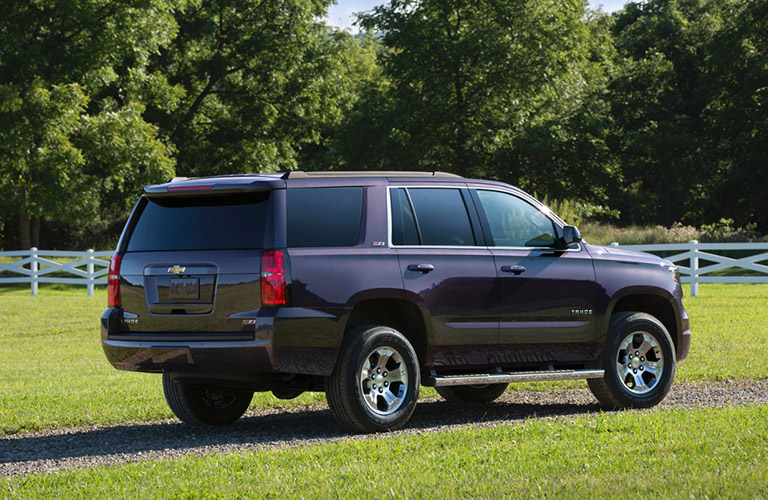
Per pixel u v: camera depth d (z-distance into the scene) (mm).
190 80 50594
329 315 7734
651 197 61250
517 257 8891
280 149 51906
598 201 55281
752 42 56406
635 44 69500
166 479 6055
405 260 8227
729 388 10477
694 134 60906
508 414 9219
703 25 67312
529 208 9234
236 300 7645
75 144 40531
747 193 57656
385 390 8078
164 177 41062
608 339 9305
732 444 6539
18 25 39906
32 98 37062
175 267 7855
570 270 9164
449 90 51094
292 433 8305
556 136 51469
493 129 51781
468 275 8539
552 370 9016
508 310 8742
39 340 18484
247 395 9148
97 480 6105
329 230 7949
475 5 51938
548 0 52406
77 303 26578
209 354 7625
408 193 8484
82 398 10477
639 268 9664
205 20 48344
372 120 51156
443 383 8328
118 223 52531
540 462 6137
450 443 7051
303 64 50156
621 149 62594
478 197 8930
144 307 7992
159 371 7930
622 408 9320
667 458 6125
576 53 53656
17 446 8055
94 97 45969
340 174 8219
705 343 14859
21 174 39812
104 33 39938
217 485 5797
